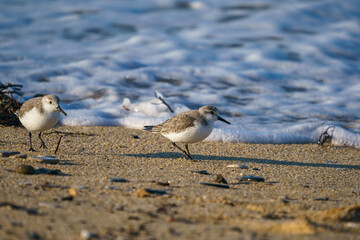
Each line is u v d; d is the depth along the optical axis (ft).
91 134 39.42
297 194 24.62
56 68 55.62
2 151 29.76
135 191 22.93
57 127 41.34
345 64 61.46
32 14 78.79
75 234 16.33
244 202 22.08
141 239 16.19
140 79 54.60
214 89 52.90
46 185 22.79
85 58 59.98
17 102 41.70
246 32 71.97
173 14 80.64
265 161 33.78
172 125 31.68
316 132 42.14
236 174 29.19
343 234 17.52
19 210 18.51
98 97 49.34
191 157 33.12
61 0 87.76
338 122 44.68
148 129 33.35
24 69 54.85
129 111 45.83
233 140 39.68
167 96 49.90
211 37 69.82
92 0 87.61
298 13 78.23
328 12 79.20
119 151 34.35
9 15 77.71
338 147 39.55
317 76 58.03
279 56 63.26
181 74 56.65
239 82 55.36
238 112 46.44
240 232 17.20
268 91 53.11
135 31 71.97
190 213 19.65
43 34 69.82
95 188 23.00
